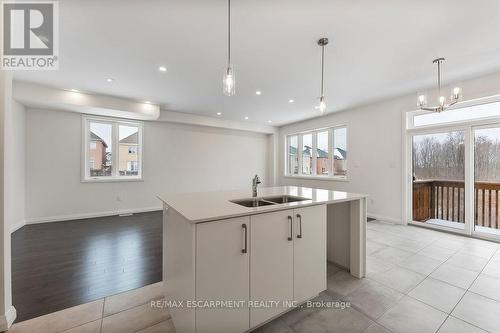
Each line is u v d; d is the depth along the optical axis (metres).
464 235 3.60
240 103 4.75
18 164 3.88
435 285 2.13
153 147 5.48
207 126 6.27
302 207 1.78
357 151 5.05
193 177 6.08
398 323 1.62
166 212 1.87
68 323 1.61
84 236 3.53
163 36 2.29
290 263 1.71
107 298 1.93
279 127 7.50
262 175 7.47
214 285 1.34
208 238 1.32
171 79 3.40
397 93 4.08
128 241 3.32
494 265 2.53
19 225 3.93
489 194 3.50
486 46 2.47
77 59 2.75
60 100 3.81
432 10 1.90
